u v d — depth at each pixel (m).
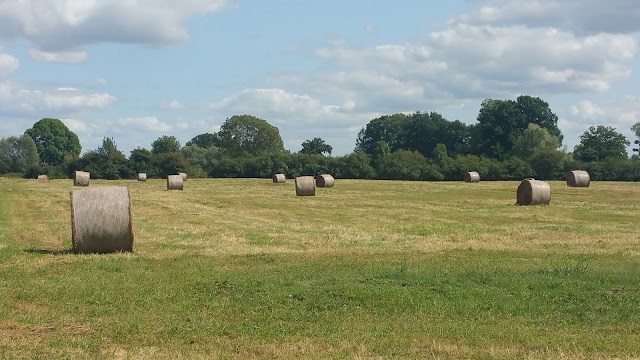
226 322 12.13
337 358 9.88
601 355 9.96
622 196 52.50
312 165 110.50
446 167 100.25
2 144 130.25
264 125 158.50
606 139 124.06
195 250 21.97
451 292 14.37
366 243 24.03
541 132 120.38
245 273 17.03
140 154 113.50
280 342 10.81
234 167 113.50
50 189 66.12
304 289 14.71
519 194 44.34
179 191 63.09
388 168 103.94
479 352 10.15
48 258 20.02
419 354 10.08
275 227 29.94
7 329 11.66
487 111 134.50
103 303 13.65
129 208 21.31
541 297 14.03
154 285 15.45
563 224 31.45
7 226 30.03
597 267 18.02
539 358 9.79
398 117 165.12
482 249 22.06
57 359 9.88
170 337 11.15
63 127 159.88
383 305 13.33
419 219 34.19
